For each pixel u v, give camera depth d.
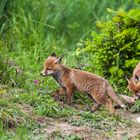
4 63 13.61
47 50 16.48
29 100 12.40
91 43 14.72
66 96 13.14
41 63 15.61
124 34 14.35
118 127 11.62
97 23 14.91
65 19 19.53
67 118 11.87
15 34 16.83
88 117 11.98
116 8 18.94
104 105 12.75
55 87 13.76
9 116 11.24
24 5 17.67
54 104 12.38
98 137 10.95
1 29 16.55
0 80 13.38
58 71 13.00
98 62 14.55
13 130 11.05
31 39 16.83
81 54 16.48
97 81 12.63
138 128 11.64
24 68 15.06
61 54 16.20
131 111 12.95
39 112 11.87
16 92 12.87
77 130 11.19
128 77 14.36
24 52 16.03
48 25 17.59
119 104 12.45
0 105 11.73
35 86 13.50
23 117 11.42
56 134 10.93
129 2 18.91
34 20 17.61
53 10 19.52
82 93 13.48
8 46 16.45
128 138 10.87
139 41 14.34
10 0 17.20
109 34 14.58
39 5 18.20
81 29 19.22
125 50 14.42
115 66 14.36
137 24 14.62
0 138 10.39
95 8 19.52
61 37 18.55
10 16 17.12
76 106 13.02
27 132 10.95
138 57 14.49
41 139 10.58
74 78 12.90
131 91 13.34
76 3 19.86
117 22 14.69
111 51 14.44
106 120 11.90
